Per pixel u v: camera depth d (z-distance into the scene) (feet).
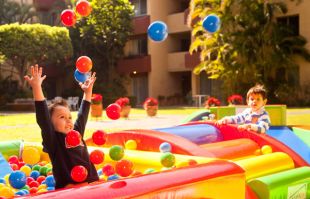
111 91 107.45
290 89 81.51
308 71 82.12
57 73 118.83
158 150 17.01
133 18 108.47
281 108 22.88
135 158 15.92
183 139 17.11
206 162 12.89
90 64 14.07
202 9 76.59
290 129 22.02
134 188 9.47
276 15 84.99
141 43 110.83
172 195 10.10
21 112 90.07
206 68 81.10
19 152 20.80
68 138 11.69
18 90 105.70
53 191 8.98
